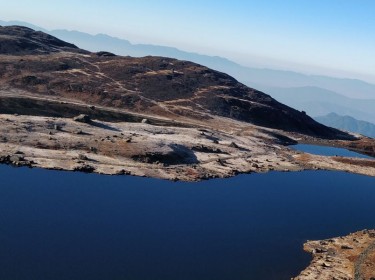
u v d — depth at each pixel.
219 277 55.03
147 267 54.59
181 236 66.19
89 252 55.91
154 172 95.75
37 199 70.81
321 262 62.28
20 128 101.31
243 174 111.50
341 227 82.69
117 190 81.62
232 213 80.62
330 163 144.38
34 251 53.88
